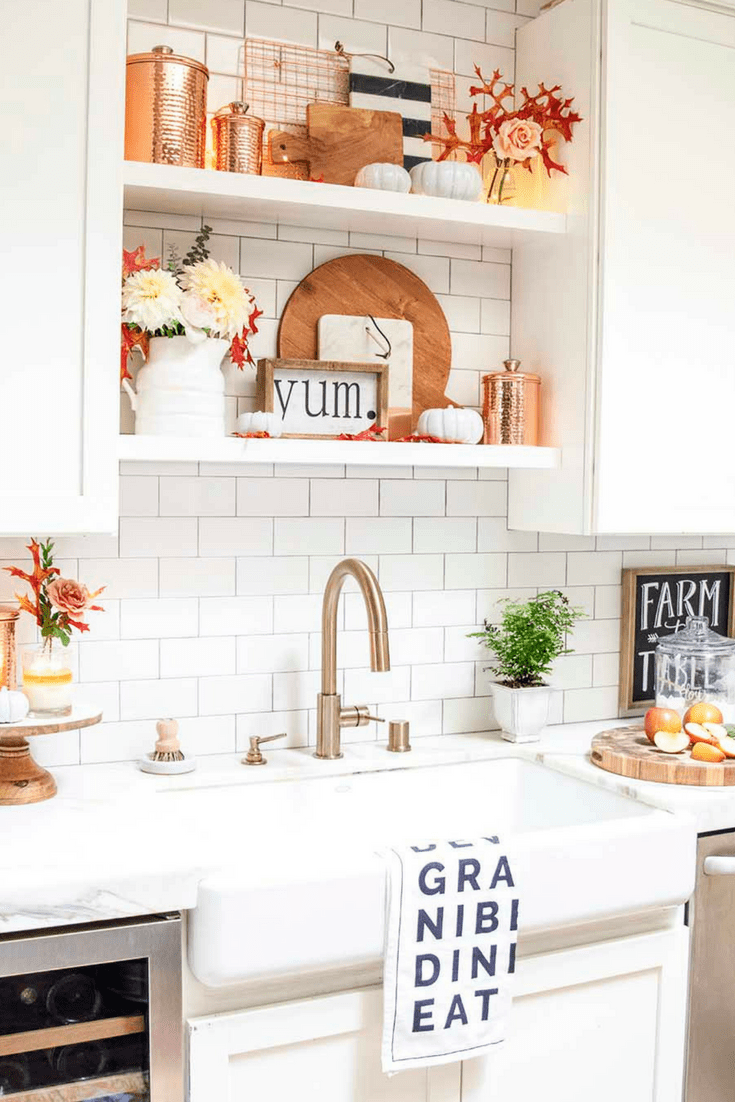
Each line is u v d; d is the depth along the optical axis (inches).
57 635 77.8
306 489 93.9
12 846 66.8
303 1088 67.4
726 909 83.0
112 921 64.3
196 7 88.3
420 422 91.0
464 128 98.7
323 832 86.8
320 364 89.3
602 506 91.0
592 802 86.6
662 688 98.3
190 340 79.0
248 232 90.4
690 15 92.9
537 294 98.0
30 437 70.9
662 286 93.0
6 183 69.4
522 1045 73.2
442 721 100.4
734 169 96.1
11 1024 62.9
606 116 89.4
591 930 76.1
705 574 111.7
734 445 97.7
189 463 89.5
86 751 87.4
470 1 98.3
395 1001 66.4
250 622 92.3
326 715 89.6
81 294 71.6
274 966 63.9
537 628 98.0
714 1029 83.0
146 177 78.3
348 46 93.7
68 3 70.2
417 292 96.3
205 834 69.8
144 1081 65.7
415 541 98.6
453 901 67.6
